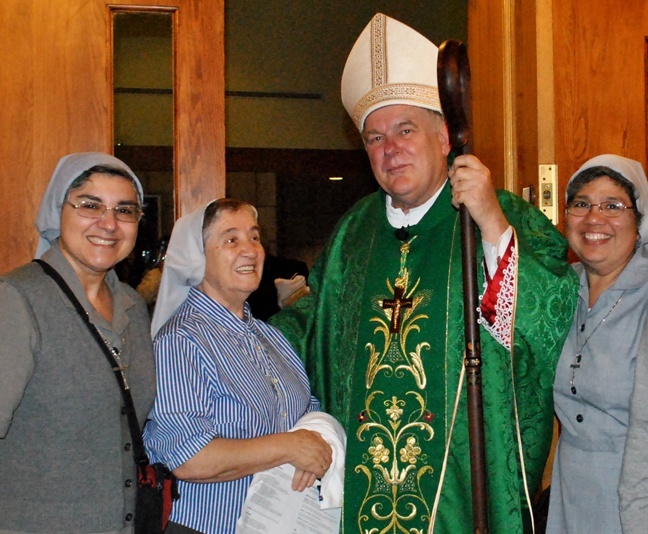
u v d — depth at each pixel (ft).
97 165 6.85
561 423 7.68
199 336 7.50
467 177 6.89
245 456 7.20
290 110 19.42
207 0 10.69
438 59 6.72
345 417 8.12
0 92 10.25
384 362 7.95
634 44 10.74
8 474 6.30
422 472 7.64
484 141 11.53
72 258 6.87
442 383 7.70
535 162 10.59
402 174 7.91
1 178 10.23
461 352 7.73
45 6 10.36
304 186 20.75
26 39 10.32
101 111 10.42
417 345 7.84
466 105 6.81
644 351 6.89
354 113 8.38
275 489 7.43
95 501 6.40
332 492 7.73
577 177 7.78
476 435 6.88
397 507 7.68
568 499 7.45
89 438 6.46
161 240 10.55
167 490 6.97
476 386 6.89
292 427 7.89
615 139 10.71
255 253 7.88
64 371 6.41
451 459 7.60
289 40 19.22
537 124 10.57
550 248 7.74
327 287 8.73
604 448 7.29
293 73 19.31
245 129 19.34
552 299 7.38
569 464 7.47
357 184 20.89
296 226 20.80
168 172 10.64
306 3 19.12
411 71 7.96
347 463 7.90
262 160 19.40
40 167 10.30
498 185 11.12
